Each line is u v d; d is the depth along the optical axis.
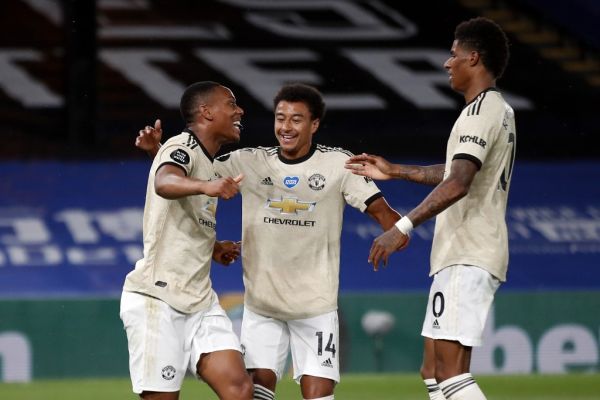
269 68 60.31
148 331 17.56
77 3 58.94
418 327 40.19
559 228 54.41
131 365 17.88
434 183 19.23
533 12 62.31
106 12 60.62
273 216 19.14
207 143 18.33
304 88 19.12
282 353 19.64
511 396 32.91
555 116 59.41
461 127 17.38
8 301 39.47
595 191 56.38
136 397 32.44
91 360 39.50
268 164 19.30
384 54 61.09
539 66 60.81
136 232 53.88
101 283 51.38
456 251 17.56
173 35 60.75
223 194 16.50
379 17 62.16
